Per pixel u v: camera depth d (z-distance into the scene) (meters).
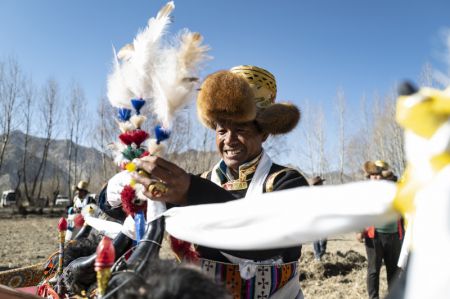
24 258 9.16
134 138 1.63
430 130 0.83
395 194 0.90
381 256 5.14
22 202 28.38
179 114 1.63
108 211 1.93
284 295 1.83
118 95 1.71
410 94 0.89
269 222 1.02
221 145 1.94
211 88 1.71
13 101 29.41
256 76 1.93
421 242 0.81
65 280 1.83
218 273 1.74
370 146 29.70
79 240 2.22
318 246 8.25
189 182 1.47
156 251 1.49
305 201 0.98
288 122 1.88
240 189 1.90
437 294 0.76
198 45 1.64
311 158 34.22
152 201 1.56
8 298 1.33
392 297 0.91
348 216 0.93
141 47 1.68
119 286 1.23
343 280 7.14
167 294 1.05
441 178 0.80
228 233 1.10
